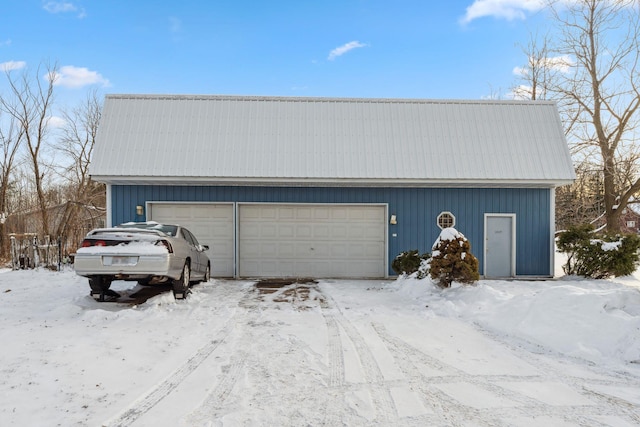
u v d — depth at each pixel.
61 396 3.81
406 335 6.12
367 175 12.06
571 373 4.65
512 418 3.56
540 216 12.89
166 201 12.44
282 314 7.40
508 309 6.76
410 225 12.72
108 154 12.12
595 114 20.08
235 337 5.89
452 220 12.77
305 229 12.68
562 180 12.30
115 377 4.31
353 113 13.61
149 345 5.42
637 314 5.85
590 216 22.45
